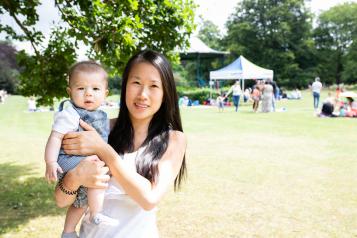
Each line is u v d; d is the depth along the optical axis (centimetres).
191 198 636
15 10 672
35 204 618
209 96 3209
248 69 2914
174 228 514
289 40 7162
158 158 219
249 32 7156
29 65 725
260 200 624
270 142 1153
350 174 774
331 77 7994
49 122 1858
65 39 684
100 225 208
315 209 579
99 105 232
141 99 219
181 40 611
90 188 206
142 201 199
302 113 2122
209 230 507
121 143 231
